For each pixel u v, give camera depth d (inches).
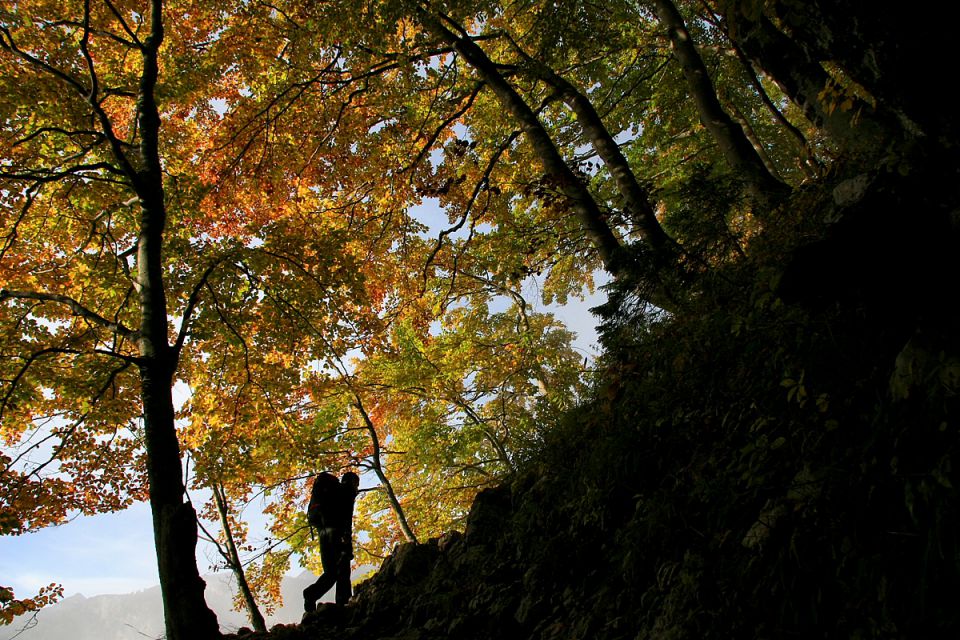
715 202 238.4
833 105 128.0
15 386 362.0
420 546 307.7
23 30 389.4
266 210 597.6
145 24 481.7
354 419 742.5
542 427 304.0
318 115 549.3
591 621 163.8
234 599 708.0
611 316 261.0
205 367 503.8
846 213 114.7
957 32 89.1
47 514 462.0
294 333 480.7
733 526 143.6
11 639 444.8
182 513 273.4
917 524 100.5
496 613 205.6
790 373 150.9
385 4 367.9
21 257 493.4
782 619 114.3
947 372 102.3
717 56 535.5
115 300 483.5
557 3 386.9
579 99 411.8
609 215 368.2
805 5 105.8
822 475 123.3
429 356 709.9
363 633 257.0
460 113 453.4
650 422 209.0
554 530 220.4
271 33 488.4
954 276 105.2
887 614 97.7
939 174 101.2
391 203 579.8
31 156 420.8
